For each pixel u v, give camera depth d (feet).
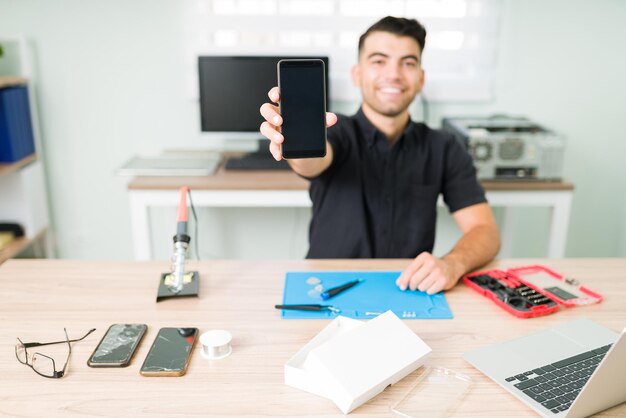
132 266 4.09
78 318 3.30
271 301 3.55
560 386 2.65
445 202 5.49
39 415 2.45
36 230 7.76
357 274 3.97
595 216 8.59
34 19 7.51
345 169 5.03
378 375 2.59
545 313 3.39
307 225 8.53
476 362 2.84
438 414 2.48
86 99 7.86
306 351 2.85
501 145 6.64
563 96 8.02
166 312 3.39
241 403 2.55
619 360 2.19
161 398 2.58
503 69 7.90
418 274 3.69
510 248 8.04
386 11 7.69
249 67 7.19
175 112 7.97
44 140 7.98
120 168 6.88
